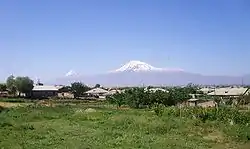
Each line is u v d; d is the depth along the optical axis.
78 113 48.22
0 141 25.16
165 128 33.44
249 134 30.11
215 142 27.75
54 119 43.53
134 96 73.00
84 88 131.50
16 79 117.19
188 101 79.75
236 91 102.81
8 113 47.84
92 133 30.17
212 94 104.50
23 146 23.38
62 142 25.22
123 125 35.72
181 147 24.64
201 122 37.09
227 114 39.56
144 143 25.47
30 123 37.50
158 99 72.62
